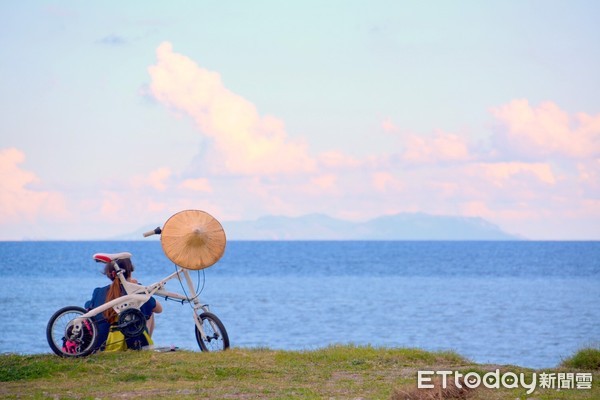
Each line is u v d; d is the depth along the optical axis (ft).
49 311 269.85
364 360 69.92
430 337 223.51
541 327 250.37
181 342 196.65
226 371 64.18
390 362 69.77
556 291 428.15
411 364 69.05
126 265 75.56
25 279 508.53
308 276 590.96
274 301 349.41
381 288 445.78
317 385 59.62
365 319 271.08
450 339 218.59
